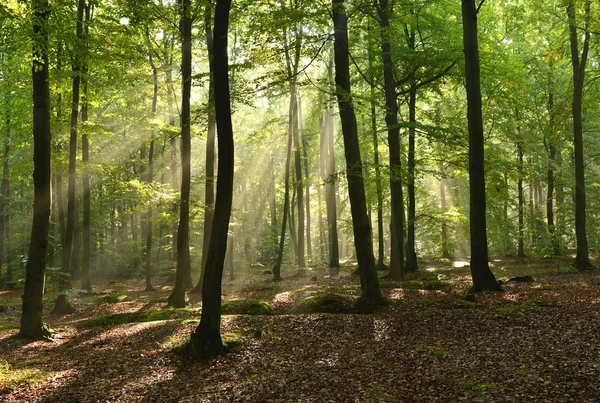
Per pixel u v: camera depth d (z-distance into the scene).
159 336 11.44
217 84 9.28
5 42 11.22
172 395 7.37
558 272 20.66
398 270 19.83
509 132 22.81
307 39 12.20
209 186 20.20
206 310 9.49
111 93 22.61
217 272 9.50
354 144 13.17
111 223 37.94
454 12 19.06
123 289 27.00
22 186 31.84
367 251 13.34
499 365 7.46
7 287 30.45
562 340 8.46
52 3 11.66
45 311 18.22
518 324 9.92
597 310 10.54
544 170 24.34
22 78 16.30
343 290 17.47
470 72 14.39
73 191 17.98
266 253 43.44
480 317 10.74
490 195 20.73
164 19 16.23
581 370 6.78
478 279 14.47
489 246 29.62
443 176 16.89
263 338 10.59
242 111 34.69
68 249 18.12
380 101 21.67
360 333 10.56
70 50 12.61
